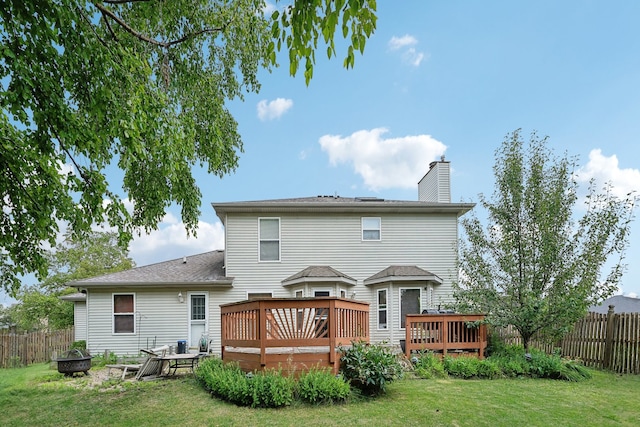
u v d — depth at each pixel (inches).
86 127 195.9
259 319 292.2
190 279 587.5
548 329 417.4
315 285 572.1
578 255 407.2
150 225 311.3
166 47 282.8
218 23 310.7
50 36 173.5
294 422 227.5
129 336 577.0
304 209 611.5
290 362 286.5
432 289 582.6
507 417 242.8
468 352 430.9
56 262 1034.1
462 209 625.3
